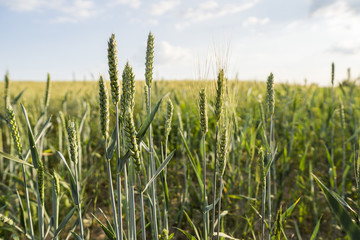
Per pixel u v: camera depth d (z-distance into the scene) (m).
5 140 7.36
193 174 5.37
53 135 7.49
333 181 4.23
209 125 6.67
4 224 3.74
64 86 16.75
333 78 5.01
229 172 4.52
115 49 1.77
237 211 4.71
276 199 4.07
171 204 5.05
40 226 2.34
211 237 2.91
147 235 4.04
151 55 2.48
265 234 3.76
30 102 7.99
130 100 2.17
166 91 8.73
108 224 2.61
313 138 6.68
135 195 4.99
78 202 2.30
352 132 5.97
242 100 7.54
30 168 4.21
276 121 6.89
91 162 5.73
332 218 4.37
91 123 6.98
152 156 2.61
